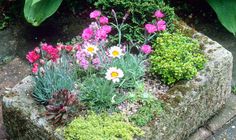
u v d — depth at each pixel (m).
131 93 0.76
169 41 0.81
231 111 0.85
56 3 0.90
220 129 0.83
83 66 0.75
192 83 0.77
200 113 0.80
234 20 0.93
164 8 0.85
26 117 0.74
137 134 0.71
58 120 0.72
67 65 0.77
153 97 0.76
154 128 0.72
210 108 0.82
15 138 0.80
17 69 0.93
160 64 0.78
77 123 0.72
